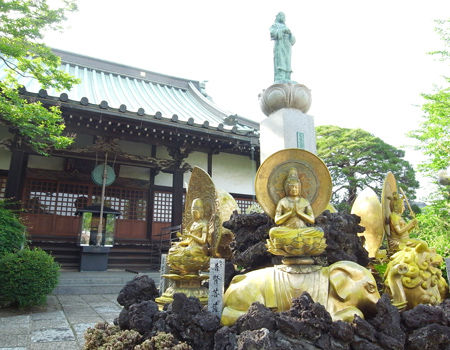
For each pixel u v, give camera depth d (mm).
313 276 4363
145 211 19766
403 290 4477
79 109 14961
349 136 27594
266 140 7555
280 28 8141
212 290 4445
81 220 16406
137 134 17719
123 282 13258
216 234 6316
